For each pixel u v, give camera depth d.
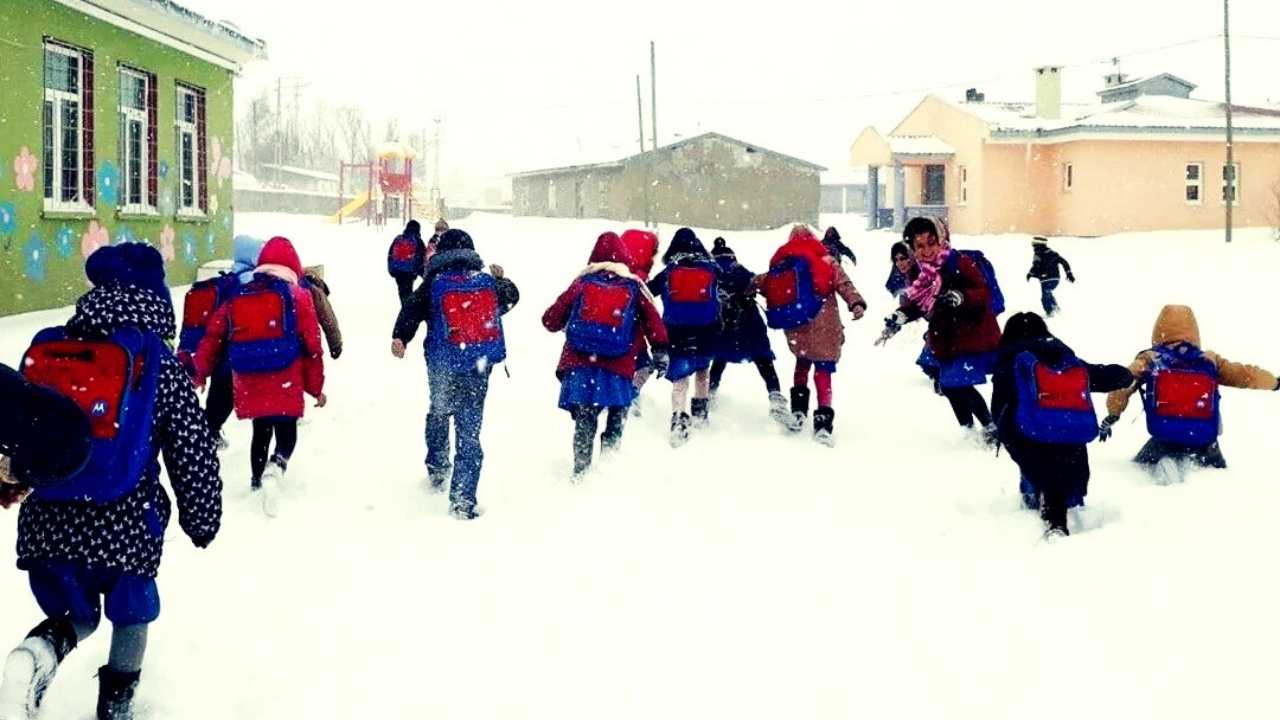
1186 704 3.79
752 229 49.38
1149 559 5.12
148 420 3.55
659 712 3.94
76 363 3.47
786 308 8.45
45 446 2.99
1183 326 7.05
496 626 4.75
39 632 3.49
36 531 3.52
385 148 53.78
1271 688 3.84
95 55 16.09
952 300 8.04
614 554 5.69
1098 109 46.31
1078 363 6.03
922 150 43.16
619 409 7.81
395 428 8.91
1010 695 3.95
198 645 4.55
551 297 19.44
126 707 3.73
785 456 7.95
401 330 6.76
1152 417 6.96
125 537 3.57
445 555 5.75
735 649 4.45
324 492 7.08
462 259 6.81
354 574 5.45
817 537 5.93
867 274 24.84
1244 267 24.11
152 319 3.66
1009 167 41.34
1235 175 39.78
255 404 6.65
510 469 7.75
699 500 6.74
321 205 81.56
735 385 10.95
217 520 3.82
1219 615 4.43
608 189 51.28
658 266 21.88
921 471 7.43
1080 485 5.91
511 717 3.92
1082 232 39.28
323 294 7.68
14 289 14.25
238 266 7.72
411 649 4.52
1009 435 6.04
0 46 13.82
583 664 4.35
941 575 5.23
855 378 11.56
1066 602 4.75
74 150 15.88
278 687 4.17
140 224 17.58
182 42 18.55
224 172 21.02
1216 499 6.04
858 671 4.21
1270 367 11.70
